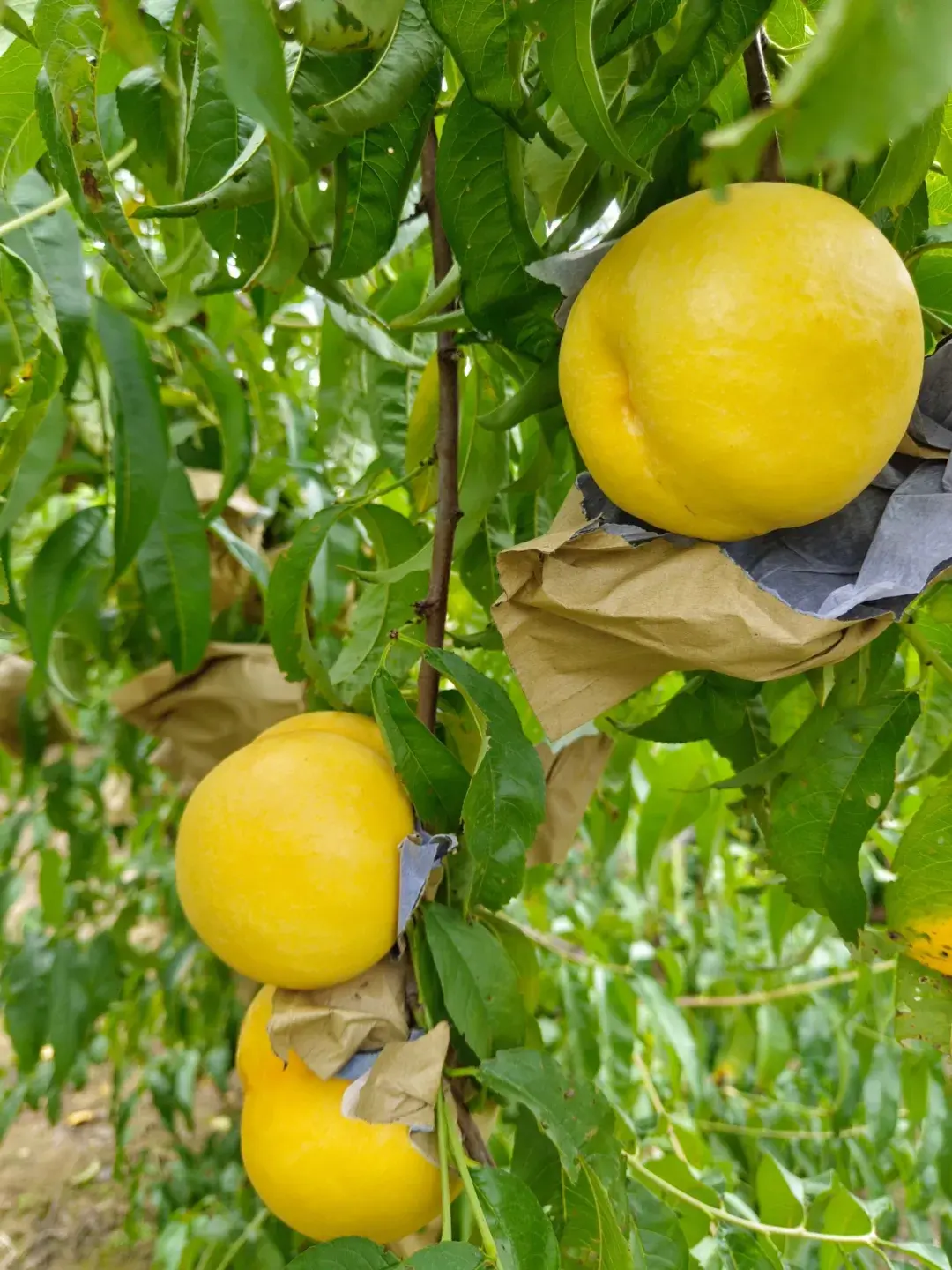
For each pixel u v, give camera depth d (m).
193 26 0.68
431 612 0.88
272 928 0.74
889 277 0.54
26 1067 1.62
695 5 0.54
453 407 0.89
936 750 1.04
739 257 0.53
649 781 1.50
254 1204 1.77
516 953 1.01
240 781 0.76
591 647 0.69
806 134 0.32
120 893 2.05
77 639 1.54
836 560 0.64
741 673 0.65
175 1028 1.95
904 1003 0.84
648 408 0.56
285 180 0.46
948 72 0.30
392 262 1.38
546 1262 0.72
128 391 0.99
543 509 1.10
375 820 0.77
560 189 0.82
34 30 0.66
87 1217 2.90
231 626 1.51
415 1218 0.81
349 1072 0.80
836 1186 1.08
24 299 0.84
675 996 2.03
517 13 0.54
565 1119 0.78
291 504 1.72
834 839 0.85
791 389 0.52
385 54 0.63
